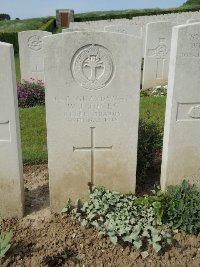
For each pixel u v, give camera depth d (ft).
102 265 2.67
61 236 2.93
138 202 3.01
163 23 7.16
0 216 3.21
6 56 2.71
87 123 3.08
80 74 2.91
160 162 4.05
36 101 6.68
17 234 2.98
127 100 3.04
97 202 3.07
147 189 3.57
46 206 3.37
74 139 3.12
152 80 7.63
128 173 3.31
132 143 3.20
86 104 3.01
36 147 4.53
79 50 2.85
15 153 2.99
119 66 2.93
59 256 2.72
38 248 2.81
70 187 3.28
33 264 2.66
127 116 3.10
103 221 3.00
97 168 3.26
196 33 2.99
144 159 3.62
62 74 2.89
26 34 7.41
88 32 2.81
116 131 3.14
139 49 2.89
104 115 3.07
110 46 2.87
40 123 5.30
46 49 2.81
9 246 2.68
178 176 3.48
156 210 2.88
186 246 2.84
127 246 2.79
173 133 3.29
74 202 3.33
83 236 2.93
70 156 3.17
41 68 7.67
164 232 2.83
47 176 3.94
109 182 3.34
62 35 2.79
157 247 2.70
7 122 2.88
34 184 3.77
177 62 3.06
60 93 2.95
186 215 2.93
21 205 3.17
